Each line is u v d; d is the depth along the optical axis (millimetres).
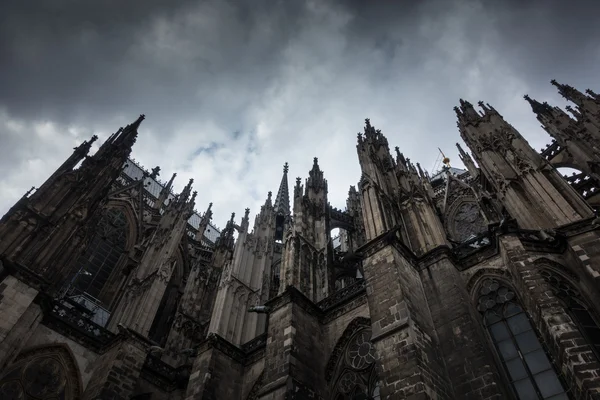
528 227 29016
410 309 23453
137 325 35594
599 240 23469
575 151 42750
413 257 28469
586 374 16672
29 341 30984
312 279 35750
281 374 26141
